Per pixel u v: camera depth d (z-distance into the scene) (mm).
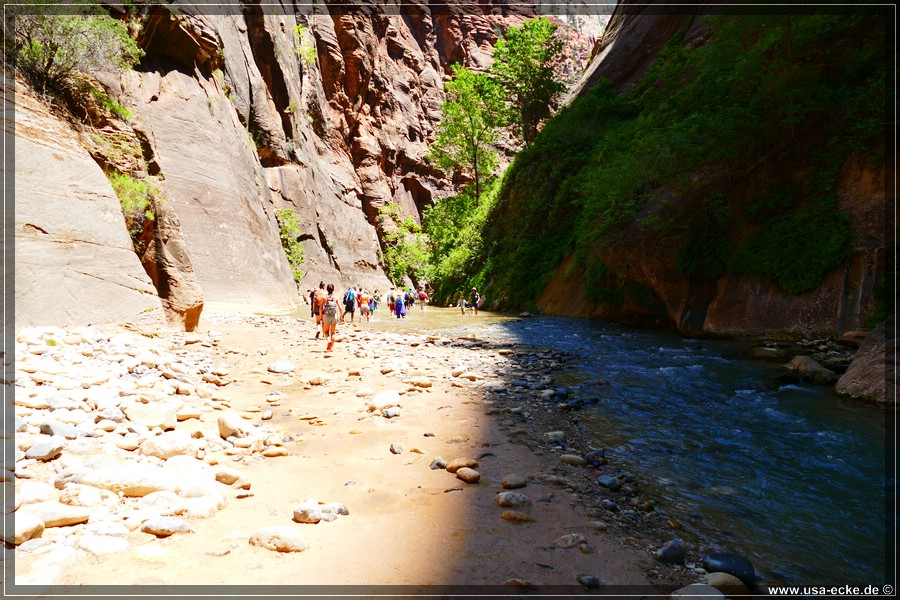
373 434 5410
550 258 24672
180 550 2834
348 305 19469
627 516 3641
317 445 5074
